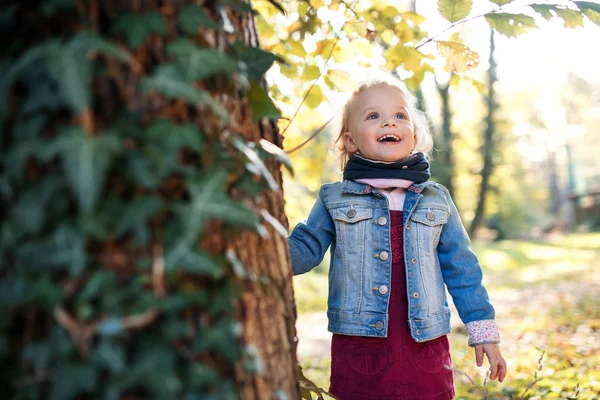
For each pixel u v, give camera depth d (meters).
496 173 21.34
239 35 1.41
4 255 0.98
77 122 0.97
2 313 0.97
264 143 1.38
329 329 2.13
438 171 18.67
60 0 1.01
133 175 0.99
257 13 1.32
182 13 1.13
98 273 0.99
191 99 1.03
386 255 2.10
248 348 1.17
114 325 0.96
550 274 10.59
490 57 19.59
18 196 0.98
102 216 0.98
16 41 1.05
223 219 1.06
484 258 15.12
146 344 1.00
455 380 3.49
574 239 19.42
